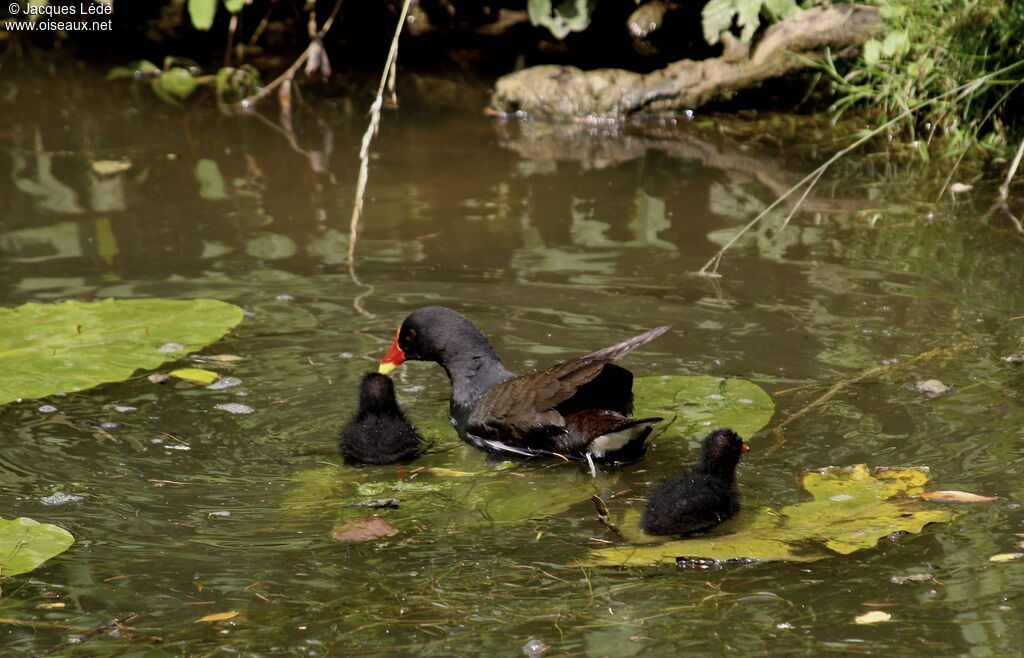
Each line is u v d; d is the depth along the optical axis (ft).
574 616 21.89
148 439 29.99
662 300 38.34
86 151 53.88
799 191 49.75
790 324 36.37
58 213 46.03
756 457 28.50
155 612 22.20
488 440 31.17
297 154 54.13
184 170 51.60
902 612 21.68
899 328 35.91
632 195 49.01
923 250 42.73
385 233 44.32
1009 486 26.37
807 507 25.85
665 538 24.90
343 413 31.76
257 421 31.14
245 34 72.74
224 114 60.18
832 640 20.88
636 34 69.00
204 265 41.01
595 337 35.63
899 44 55.52
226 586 23.08
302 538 25.12
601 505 26.68
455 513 26.48
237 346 35.27
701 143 56.90
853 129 58.54
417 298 38.50
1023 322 36.06
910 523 24.64
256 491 27.50
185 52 70.38
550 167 52.80
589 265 41.32
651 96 61.00
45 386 31.35
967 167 52.65
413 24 73.87
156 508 26.43
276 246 42.86
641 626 21.48
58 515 25.96
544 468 29.37
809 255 42.27
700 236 44.24
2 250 42.11
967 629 21.08
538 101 61.05
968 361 33.40
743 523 25.38
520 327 36.37
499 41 71.31
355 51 70.54
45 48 71.51
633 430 28.99
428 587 23.00
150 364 32.86
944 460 27.84
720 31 64.34
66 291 38.60
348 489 27.81
